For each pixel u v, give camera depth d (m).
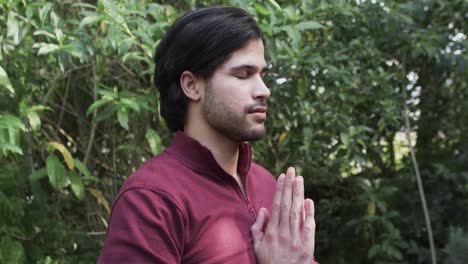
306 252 1.01
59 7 2.30
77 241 2.39
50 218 2.31
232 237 1.01
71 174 2.05
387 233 3.01
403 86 3.07
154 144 2.06
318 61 2.32
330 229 3.31
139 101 1.95
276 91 2.50
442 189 3.22
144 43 1.99
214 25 1.01
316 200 3.41
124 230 0.94
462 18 3.06
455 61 2.94
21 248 2.03
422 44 2.86
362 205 3.15
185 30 1.04
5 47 2.03
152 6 2.00
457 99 3.33
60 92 2.53
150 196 0.96
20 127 1.70
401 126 3.33
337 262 3.19
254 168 1.24
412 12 2.85
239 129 1.02
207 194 1.02
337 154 2.84
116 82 2.40
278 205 1.04
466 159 3.21
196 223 0.98
